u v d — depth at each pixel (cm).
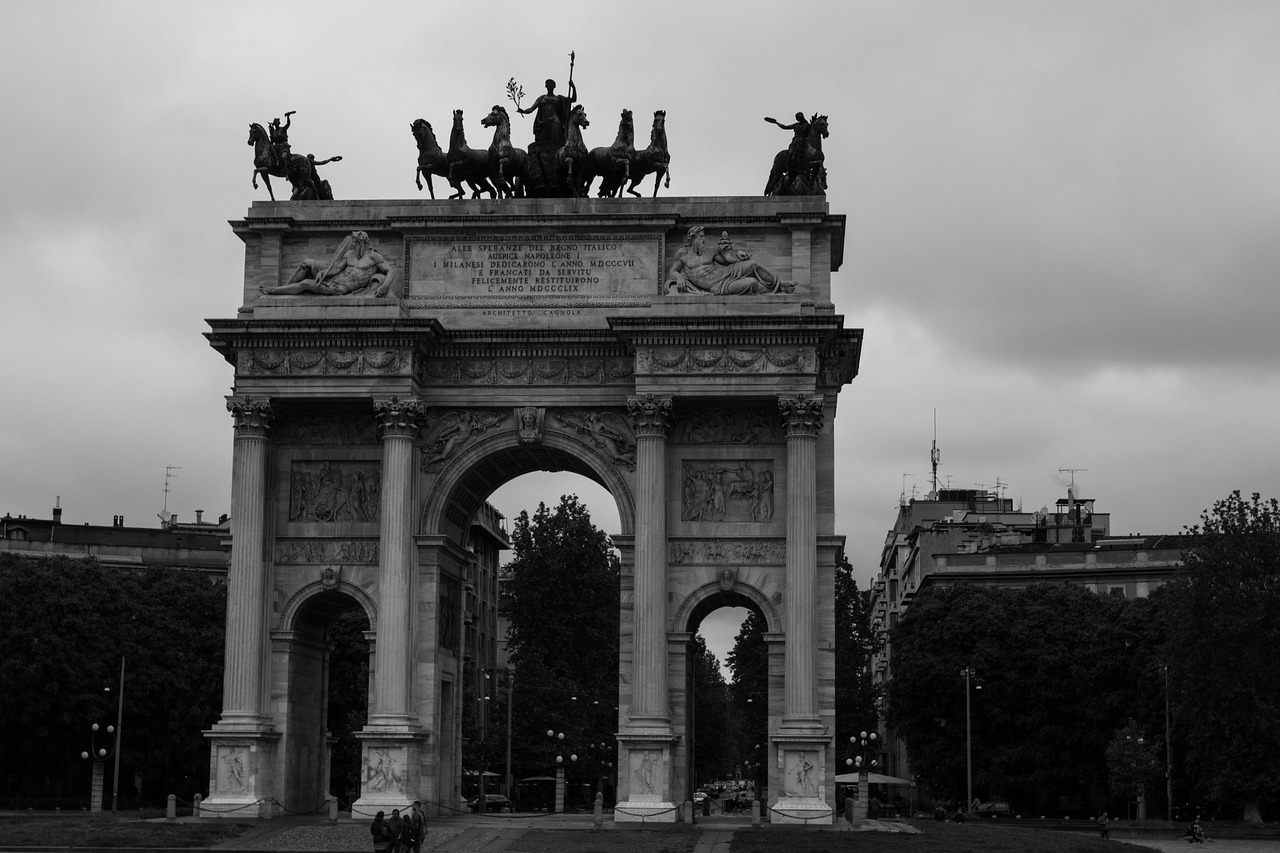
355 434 9981
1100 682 15338
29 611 13862
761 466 9762
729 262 9781
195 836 8356
